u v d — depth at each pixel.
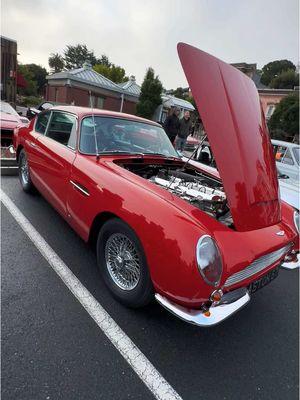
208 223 1.91
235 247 1.85
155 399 1.65
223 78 2.28
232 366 1.97
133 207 2.01
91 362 1.79
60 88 22.84
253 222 2.09
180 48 2.03
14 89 12.98
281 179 4.90
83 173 2.52
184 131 8.16
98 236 2.39
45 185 3.26
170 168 3.24
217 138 2.08
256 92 2.70
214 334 2.22
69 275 2.54
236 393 1.79
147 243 1.88
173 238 1.77
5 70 12.57
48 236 3.10
